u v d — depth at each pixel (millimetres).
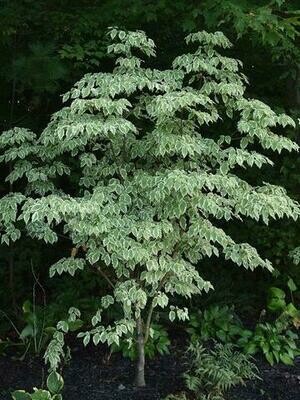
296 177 4348
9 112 4508
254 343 3609
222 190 3000
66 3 4297
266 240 4328
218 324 3760
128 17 4117
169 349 3680
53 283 4352
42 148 3129
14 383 3271
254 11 3654
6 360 3535
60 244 4617
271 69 4684
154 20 4141
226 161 3041
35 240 4492
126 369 3424
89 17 4102
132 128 2809
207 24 3676
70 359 3539
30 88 4270
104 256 2928
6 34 4027
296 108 4469
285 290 4371
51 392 2961
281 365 3510
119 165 3135
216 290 4230
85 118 2936
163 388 3201
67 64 4230
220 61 3070
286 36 3969
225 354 3297
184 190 2746
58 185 4297
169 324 3965
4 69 4051
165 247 2996
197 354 3250
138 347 3188
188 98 2785
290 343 3635
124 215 2961
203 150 3008
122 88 2916
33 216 2684
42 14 4141
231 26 4020
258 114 2957
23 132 3162
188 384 3039
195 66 3002
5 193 4613
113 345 3471
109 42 4109
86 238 3006
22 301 4332
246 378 3277
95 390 3186
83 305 3932
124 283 3031
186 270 3086
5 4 4141
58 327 3230
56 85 4031
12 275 4215
